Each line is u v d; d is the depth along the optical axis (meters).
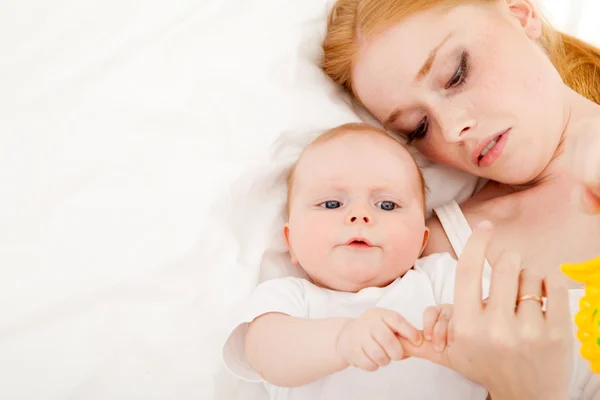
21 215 0.94
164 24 1.09
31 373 0.89
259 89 1.07
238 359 0.90
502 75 1.01
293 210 0.98
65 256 0.93
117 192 0.97
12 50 1.05
